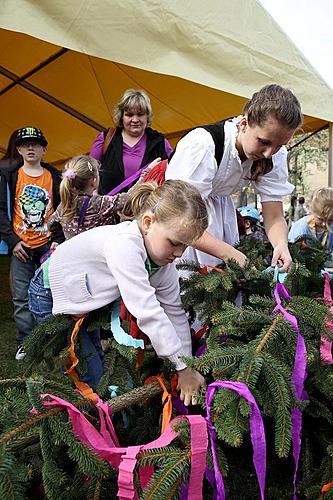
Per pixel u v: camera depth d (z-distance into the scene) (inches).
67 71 245.8
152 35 146.9
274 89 68.6
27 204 136.3
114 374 59.7
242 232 108.7
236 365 54.2
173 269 67.2
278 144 70.2
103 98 270.8
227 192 86.5
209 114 252.2
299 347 54.8
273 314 61.9
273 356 56.0
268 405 51.8
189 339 67.2
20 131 137.4
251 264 71.7
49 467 45.5
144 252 61.0
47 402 48.1
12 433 44.9
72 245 67.5
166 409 53.4
